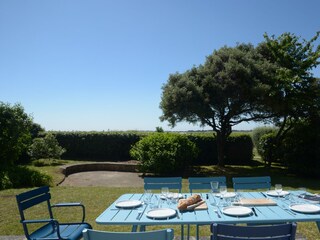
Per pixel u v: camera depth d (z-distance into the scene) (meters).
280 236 2.57
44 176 10.16
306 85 11.92
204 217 3.26
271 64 12.28
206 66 13.30
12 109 11.62
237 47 13.85
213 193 4.36
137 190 9.01
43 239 3.56
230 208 3.52
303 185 9.84
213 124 13.93
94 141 17.31
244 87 11.84
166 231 2.45
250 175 12.04
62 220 6.05
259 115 13.66
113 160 16.81
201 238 5.03
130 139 17.02
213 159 15.67
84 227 4.05
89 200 7.72
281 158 12.89
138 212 3.53
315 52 11.92
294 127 12.32
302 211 3.37
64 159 16.91
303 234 5.09
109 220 3.22
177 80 13.27
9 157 11.45
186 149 12.62
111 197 8.06
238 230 2.55
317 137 11.05
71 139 17.48
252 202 3.75
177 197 4.16
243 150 15.75
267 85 11.53
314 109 11.84
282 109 11.99
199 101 12.47
